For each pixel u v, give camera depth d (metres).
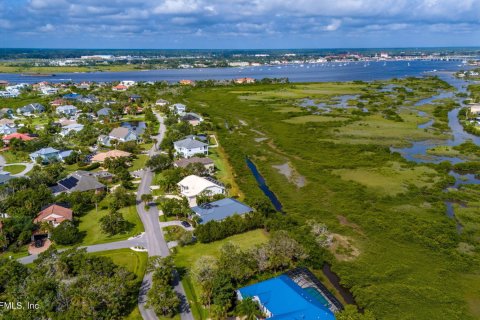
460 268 75.31
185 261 76.25
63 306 58.34
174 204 95.56
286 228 87.25
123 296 62.31
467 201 106.38
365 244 85.19
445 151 153.25
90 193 104.00
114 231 87.12
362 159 143.75
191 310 62.59
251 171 135.62
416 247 83.81
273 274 72.00
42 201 96.38
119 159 131.75
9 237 82.50
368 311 59.53
